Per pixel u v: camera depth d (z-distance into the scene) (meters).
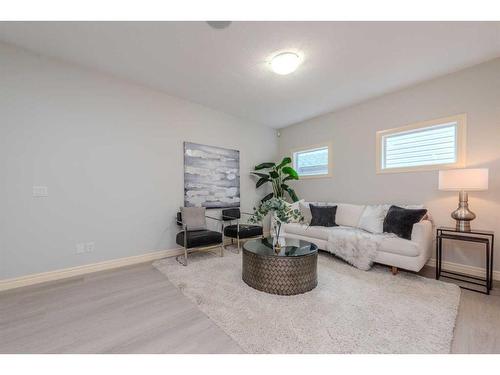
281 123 4.98
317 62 2.62
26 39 2.26
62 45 2.36
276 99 3.70
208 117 4.05
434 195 3.05
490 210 2.62
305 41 2.25
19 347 1.48
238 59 2.59
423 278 2.58
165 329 1.67
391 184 3.47
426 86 3.10
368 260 2.78
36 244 2.49
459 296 2.16
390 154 3.55
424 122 3.12
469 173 2.39
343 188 4.12
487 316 1.82
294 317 1.81
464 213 2.55
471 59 2.59
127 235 3.13
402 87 3.28
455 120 2.86
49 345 1.50
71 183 2.71
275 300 2.08
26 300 2.09
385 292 2.23
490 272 2.36
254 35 2.17
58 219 2.62
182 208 3.49
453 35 2.16
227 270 2.85
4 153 2.33
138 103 3.23
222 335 1.59
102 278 2.62
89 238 2.82
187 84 3.22
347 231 3.18
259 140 4.98
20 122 2.41
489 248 2.45
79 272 2.74
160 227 3.45
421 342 1.51
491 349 1.44
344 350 1.44
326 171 4.46
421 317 1.80
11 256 2.36
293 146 5.03
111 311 1.91
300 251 2.39
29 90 2.46
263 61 2.63
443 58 2.56
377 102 3.63
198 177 3.91
